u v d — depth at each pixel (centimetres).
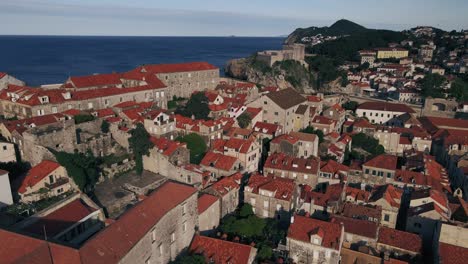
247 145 10469
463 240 6850
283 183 8606
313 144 11550
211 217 7650
